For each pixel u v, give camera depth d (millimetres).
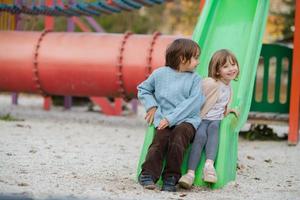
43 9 15891
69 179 8188
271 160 11055
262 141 14266
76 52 15727
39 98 26703
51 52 15914
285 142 14172
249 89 9320
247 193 7879
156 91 8352
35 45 16078
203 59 9883
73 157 10180
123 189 7703
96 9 16062
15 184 7617
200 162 8203
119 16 32406
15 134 12836
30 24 22906
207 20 10391
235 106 8711
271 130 14898
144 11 33844
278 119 14227
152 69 15086
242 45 10219
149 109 8258
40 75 15992
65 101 21078
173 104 8227
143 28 33156
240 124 8867
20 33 16562
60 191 7336
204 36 10156
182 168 8219
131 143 12633
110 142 12602
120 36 15844
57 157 10039
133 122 17719
